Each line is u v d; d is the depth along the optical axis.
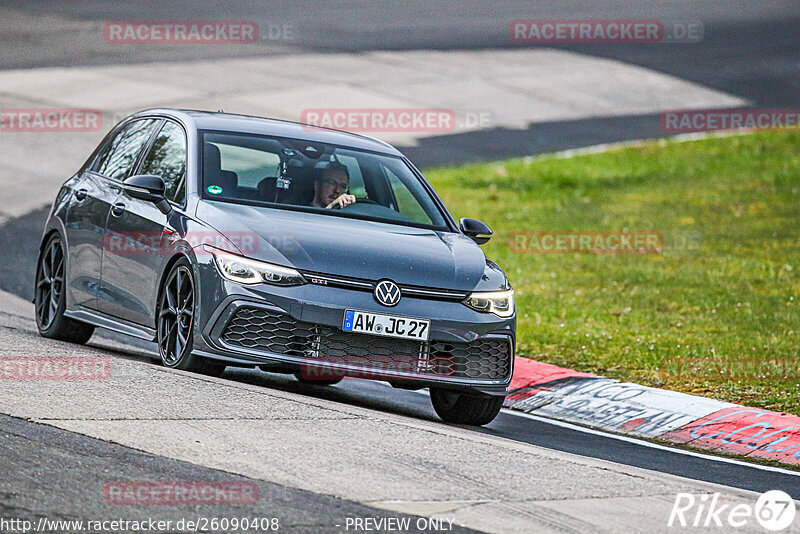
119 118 86.94
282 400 25.64
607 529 18.78
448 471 21.48
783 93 112.12
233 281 26.83
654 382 35.59
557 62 121.31
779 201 72.31
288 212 29.20
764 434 30.28
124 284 30.81
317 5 150.25
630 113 103.38
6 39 116.62
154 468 19.78
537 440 28.78
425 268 27.97
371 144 33.53
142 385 25.41
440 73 113.19
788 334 42.34
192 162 30.14
